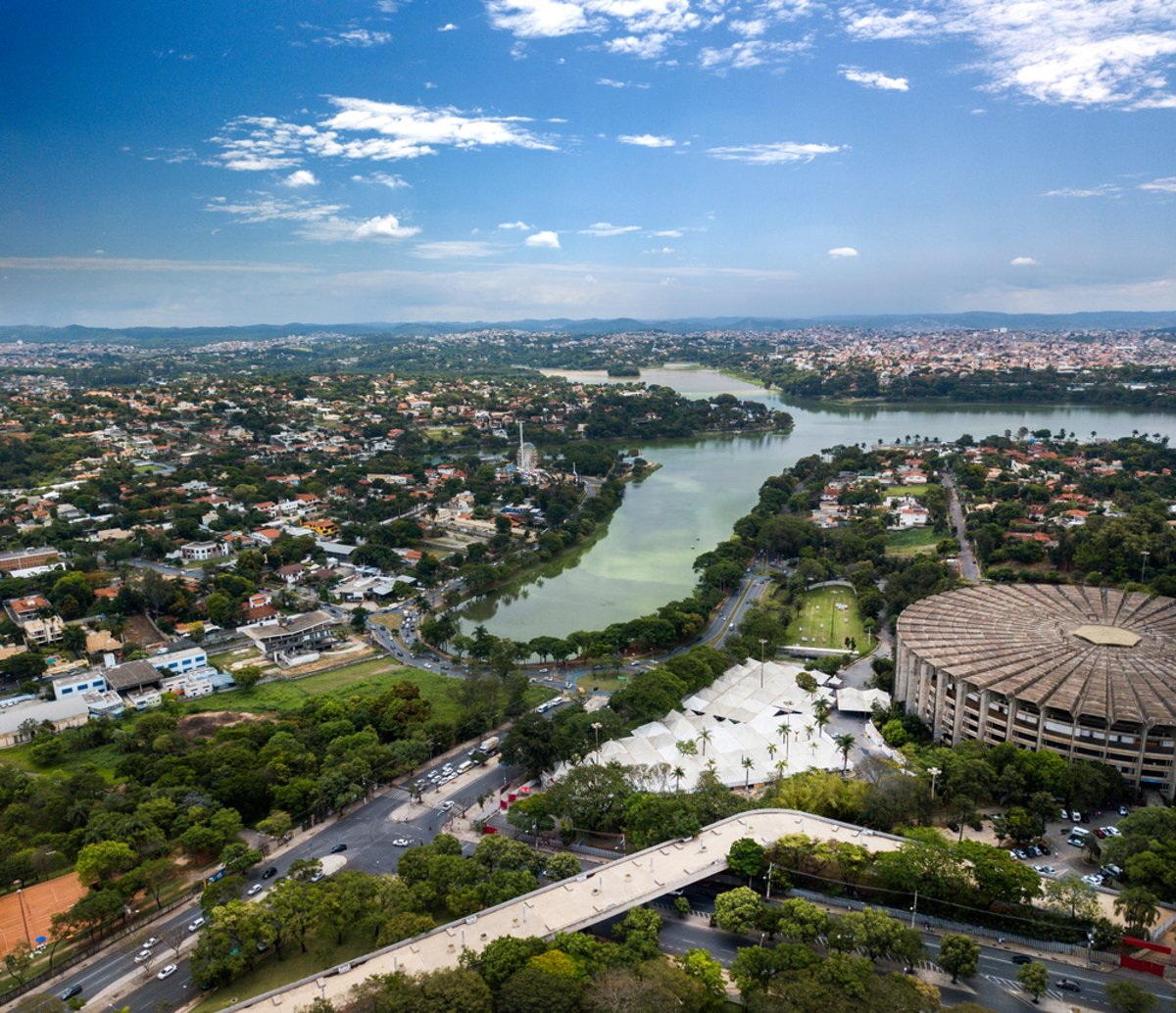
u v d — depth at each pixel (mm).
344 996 170500
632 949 182500
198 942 192125
